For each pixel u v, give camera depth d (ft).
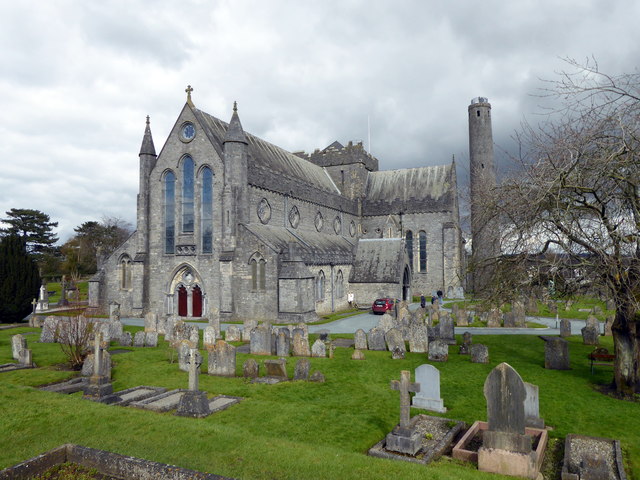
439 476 32.07
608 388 59.06
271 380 65.26
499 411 36.06
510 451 35.17
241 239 135.54
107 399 54.44
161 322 111.55
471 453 38.04
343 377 67.15
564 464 35.94
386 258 185.47
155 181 150.30
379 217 237.66
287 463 34.09
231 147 137.08
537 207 53.67
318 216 193.26
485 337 102.42
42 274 322.55
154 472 29.81
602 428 45.60
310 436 43.96
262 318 131.44
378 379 66.08
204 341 94.63
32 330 121.49
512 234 57.41
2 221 349.61
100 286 154.40
